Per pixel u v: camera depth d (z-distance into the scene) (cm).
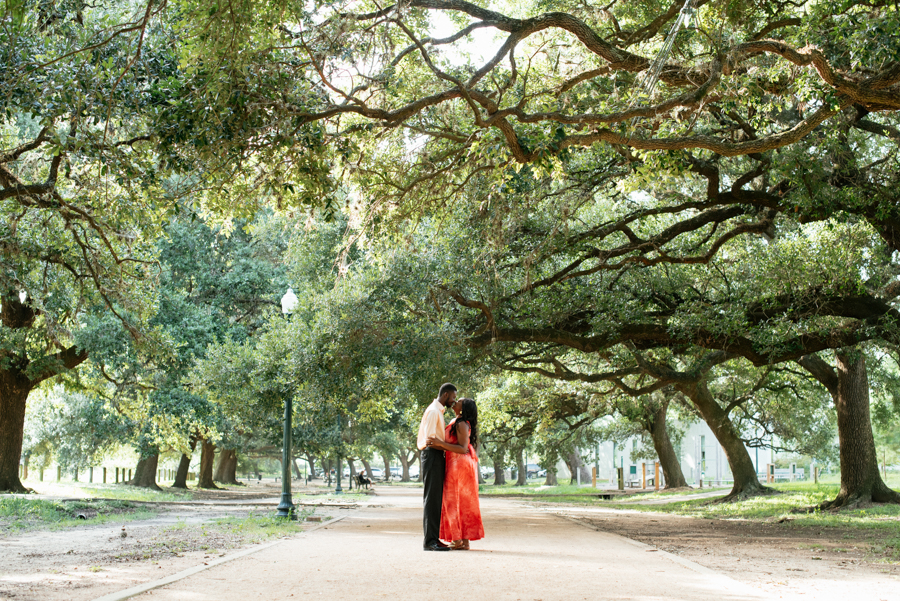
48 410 3488
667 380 2238
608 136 923
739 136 1485
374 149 1167
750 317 1506
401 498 3109
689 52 1220
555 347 2059
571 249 1554
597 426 4775
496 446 4712
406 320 1575
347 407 2033
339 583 593
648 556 838
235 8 764
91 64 1067
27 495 2002
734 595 555
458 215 1517
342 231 2480
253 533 1110
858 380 1967
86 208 1491
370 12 1038
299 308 1778
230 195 1022
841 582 674
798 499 2209
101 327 2252
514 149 920
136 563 744
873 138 1509
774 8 1277
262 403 1831
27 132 2242
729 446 2608
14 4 689
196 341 2702
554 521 1570
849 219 1481
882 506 1838
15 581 611
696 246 1688
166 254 3023
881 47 912
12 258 1700
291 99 859
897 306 1596
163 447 3497
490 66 980
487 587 573
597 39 1016
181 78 877
